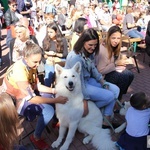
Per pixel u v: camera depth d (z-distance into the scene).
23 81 2.59
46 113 2.90
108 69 3.63
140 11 9.96
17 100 2.73
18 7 8.93
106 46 3.59
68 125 3.02
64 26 9.70
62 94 2.83
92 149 3.01
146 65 6.60
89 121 3.06
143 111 2.74
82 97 2.94
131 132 2.76
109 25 9.86
